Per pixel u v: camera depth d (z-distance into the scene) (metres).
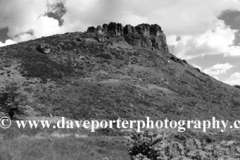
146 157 7.52
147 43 159.12
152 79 103.25
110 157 13.70
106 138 24.11
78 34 151.75
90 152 13.70
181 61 144.62
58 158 10.04
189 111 74.94
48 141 14.38
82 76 88.81
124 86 84.56
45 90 67.19
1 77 71.31
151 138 8.15
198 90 107.12
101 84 82.75
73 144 15.05
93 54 117.94
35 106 51.62
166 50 167.62
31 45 113.81
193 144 8.94
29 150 10.16
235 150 8.92
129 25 163.75
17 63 86.56
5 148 9.38
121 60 118.25
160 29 173.38
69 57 105.75
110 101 68.81
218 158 8.07
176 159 7.62
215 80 136.25
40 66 87.94
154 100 78.81
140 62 121.62
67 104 59.75
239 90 131.62
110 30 162.12
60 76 83.12
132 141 8.23
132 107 67.62
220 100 99.88
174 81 110.00
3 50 101.31
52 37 141.88
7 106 39.62
